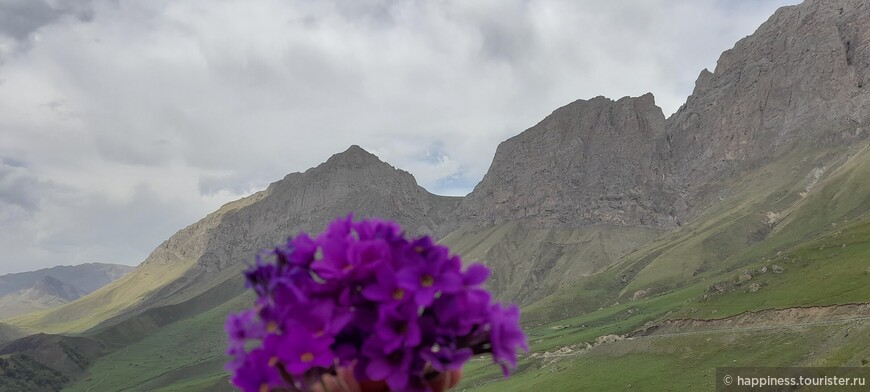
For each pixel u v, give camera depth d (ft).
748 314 410.93
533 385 408.67
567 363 445.37
